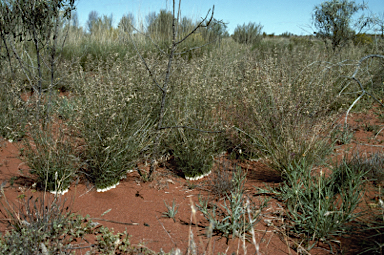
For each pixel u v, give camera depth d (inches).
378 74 236.4
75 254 79.8
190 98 146.9
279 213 103.2
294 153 123.3
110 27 401.7
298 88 158.1
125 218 100.2
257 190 118.8
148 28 339.9
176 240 89.0
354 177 108.6
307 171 119.0
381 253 77.3
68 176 112.4
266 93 153.3
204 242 88.4
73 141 125.9
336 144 158.7
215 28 369.1
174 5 110.4
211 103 135.4
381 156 130.7
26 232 79.4
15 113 154.0
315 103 145.5
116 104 122.6
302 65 213.0
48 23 162.9
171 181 128.6
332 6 349.4
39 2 156.5
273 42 455.2
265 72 166.9
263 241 89.0
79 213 100.5
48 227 86.4
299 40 455.8
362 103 214.2
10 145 149.3
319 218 90.8
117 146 116.6
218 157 150.2
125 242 84.5
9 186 113.7
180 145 132.6
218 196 116.3
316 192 102.5
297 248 84.3
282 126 134.9
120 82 143.2
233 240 88.9
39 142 116.0
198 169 131.5
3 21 162.2
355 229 91.0
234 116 151.7
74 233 87.8
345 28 350.6
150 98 145.3
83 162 121.5
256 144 142.7
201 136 127.7
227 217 95.0
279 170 126.6
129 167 125.1
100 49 296.8
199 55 282.0
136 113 132.1
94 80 140.0
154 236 90.6
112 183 118.9
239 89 159.6
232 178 121.0
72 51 283.6
